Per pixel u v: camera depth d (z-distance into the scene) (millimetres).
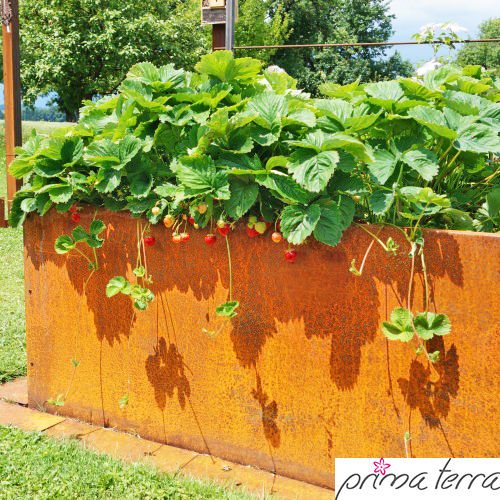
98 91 20062
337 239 1857
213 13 5801
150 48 18734
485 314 1700
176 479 2074
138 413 2457
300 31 34312
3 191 10539
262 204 2051
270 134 2059
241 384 2180
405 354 1843
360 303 1913
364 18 38500
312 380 2025
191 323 2277
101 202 2551
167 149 2334
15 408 2789
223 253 2170
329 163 1816
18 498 1965
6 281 5285
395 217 1994
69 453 2271
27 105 20453
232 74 2375
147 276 2365
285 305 2059
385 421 1897
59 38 17891
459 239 1726
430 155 1886
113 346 2500
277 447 2119
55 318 2666
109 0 18547
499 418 1702
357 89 2475
